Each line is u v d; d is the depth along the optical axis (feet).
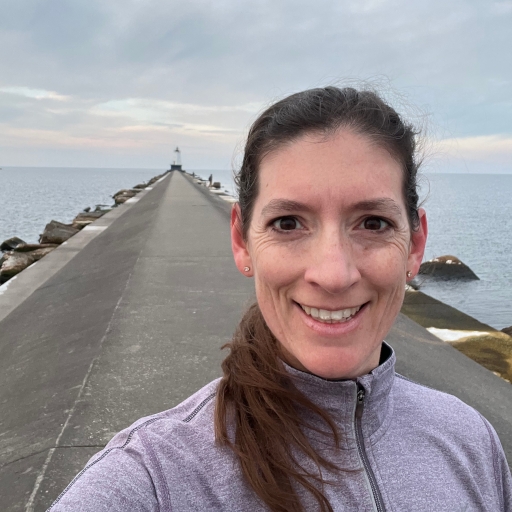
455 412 1.51
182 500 1.14
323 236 1.22
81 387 3.51
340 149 1.23
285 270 1.25
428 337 5.58
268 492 1.15
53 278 8.25
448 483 1.32
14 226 35.91
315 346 1.25
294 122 1.25
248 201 1.36
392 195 1.27
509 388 4.37
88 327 5.06
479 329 6.21
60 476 2.51
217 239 10.57
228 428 1.25
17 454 2.79
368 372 1.37
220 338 4.67
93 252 10.43
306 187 1.22
